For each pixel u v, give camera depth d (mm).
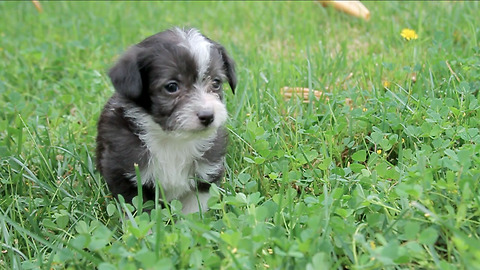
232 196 1011
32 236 971
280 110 1239
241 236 919
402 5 1688
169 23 1788
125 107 1056
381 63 1340
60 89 1414
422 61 1322
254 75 1331
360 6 1689
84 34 1754
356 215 992
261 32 1674
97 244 923
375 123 1163
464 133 1081
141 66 1041
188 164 1067
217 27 1762
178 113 1025
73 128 1231
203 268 900
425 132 1094
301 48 1516
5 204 1063
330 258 916
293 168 1080
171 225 982
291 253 895
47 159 1145
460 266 895
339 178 1053
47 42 1684
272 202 999
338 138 1153
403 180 1011
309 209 977
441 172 1023
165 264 879
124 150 1050
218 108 1027
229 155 1134
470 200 953
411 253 907
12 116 1276
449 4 1642
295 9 1808
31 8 2027
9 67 1508
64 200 1063
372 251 890
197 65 1036
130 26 1791
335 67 1376
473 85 1220
